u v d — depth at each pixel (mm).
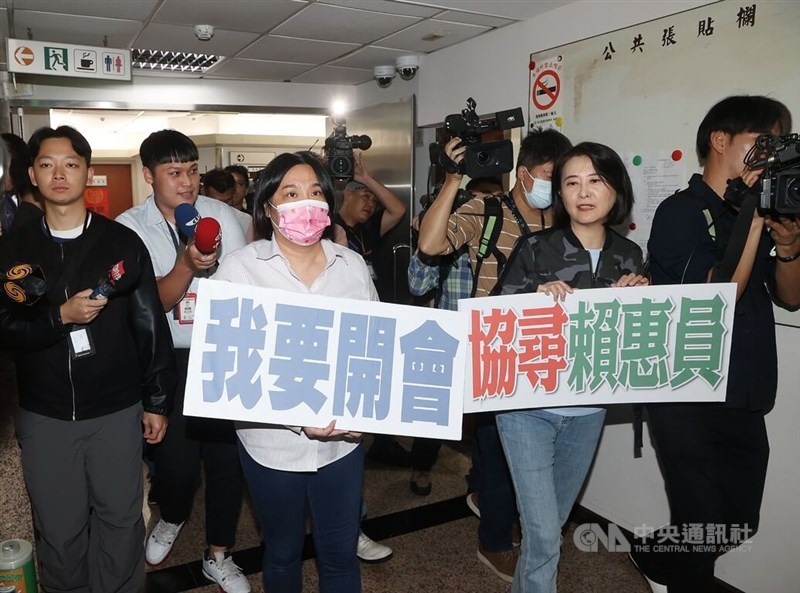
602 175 1696
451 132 1818
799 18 2057
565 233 1812
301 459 1580
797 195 1524
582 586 2348
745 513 1909
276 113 5176
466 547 2592
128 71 3881
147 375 1897
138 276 1783
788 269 1761
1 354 2010
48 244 1777
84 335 1762
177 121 9008
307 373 1520
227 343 1479
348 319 1545
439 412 1599
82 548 1937
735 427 1867
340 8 3209
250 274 1605
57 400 1769
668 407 1856
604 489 2875
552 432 1807
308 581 2332
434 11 3219
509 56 3445
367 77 4930
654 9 2551
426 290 2152
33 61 3623
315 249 1681
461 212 2018
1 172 971
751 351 1821
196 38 3822
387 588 2311
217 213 2330
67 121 8617
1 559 1890
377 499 3014
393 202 3186
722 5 2289
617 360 1747
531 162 1987
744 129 1751
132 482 1898
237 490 2248
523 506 1763
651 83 2576
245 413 1486
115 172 10922
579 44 2932
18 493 2064
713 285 1736
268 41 3883
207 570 2301
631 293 1731
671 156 2510
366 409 1554
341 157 2570
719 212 1822
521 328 1697
